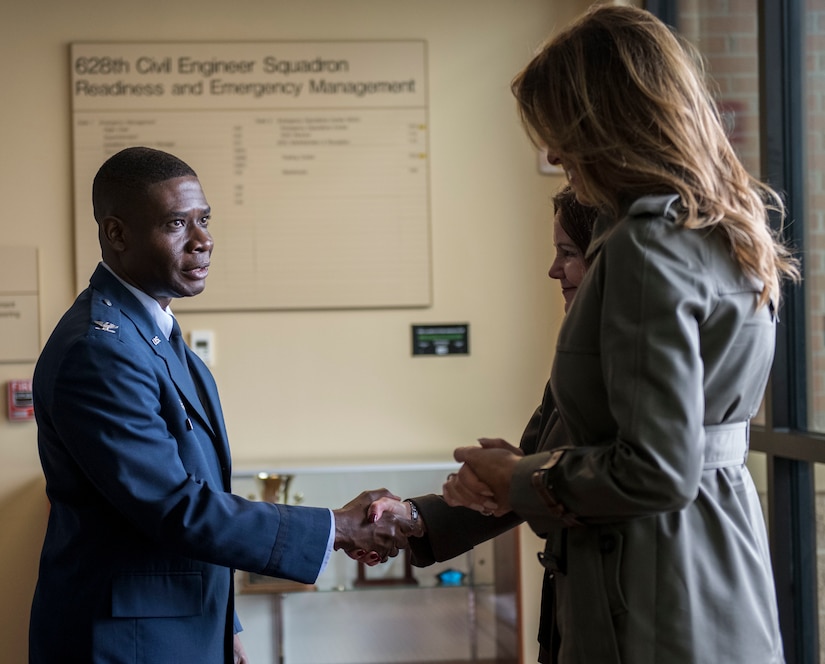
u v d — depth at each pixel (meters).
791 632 2.81
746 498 1.29
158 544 1.80
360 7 3.67
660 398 1.12
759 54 2.80
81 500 1.81
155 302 1.96
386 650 3.59
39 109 3.58
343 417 3.66
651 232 1.19
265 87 3.63
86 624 1.77
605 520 1.22
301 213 3.63
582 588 1.26
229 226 3.62
